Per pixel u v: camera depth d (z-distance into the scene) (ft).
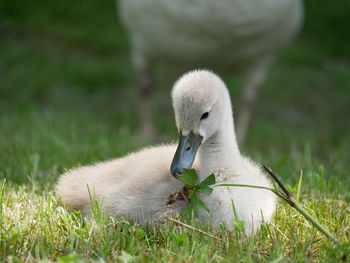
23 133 40.45
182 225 20.83
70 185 24.86
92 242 19.93
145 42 47.78
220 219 21.59
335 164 34.68
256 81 48.88
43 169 30.45
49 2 77.82
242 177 22.54
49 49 70.85
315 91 66.23
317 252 19.86
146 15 45.11
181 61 47.57
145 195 22.82
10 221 21.56
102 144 36.86
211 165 22.89
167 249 19.04
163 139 49.60
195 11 42.83
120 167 25.09
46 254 18.97
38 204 23.48
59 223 21.59
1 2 76.02
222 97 23.13
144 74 51.52
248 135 52.95
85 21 76.59
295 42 75.31
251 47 45.73
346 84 67.31
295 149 42.42
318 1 79.36
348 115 61.57
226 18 42.83
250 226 21.76
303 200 24.79
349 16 77.20
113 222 21.25
